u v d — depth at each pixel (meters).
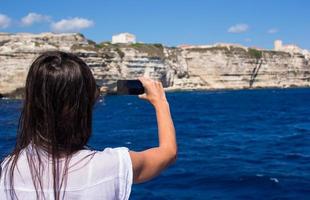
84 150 2.28
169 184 14.54
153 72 156.00
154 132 36.75
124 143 29.56
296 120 47.53
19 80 117.50
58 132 2.23
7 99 106.69
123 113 66.81
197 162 19.53
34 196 2.15
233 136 32.81
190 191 13.73
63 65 2.27
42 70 2.25
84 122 2.29
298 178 15.56
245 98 115.75
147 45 166.75
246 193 13.50
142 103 103.31
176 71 173.88
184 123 46.47
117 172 2.23
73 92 2.26
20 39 135.00
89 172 2.19
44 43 125.94
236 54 187.50
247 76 189.38
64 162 2.19
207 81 183.62
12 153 2.26
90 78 2.35
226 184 14.73
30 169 2.18
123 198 2.24
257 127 40.31
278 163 19.34
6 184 2.18
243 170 17.34
